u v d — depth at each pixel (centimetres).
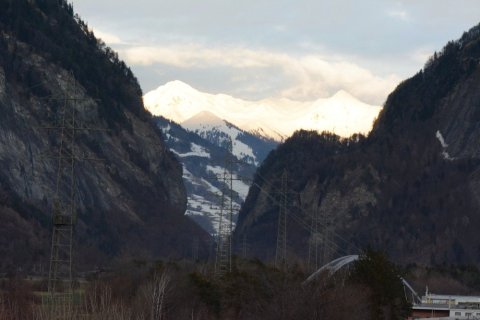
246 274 19125
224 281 19238
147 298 16812
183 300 17912
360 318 17888
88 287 17762
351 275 19788
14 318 14638
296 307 17362
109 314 14312
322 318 17250
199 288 18575
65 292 15088
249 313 18325
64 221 13162
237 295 18775
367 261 19588
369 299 18838
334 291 17850
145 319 16100
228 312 18662
